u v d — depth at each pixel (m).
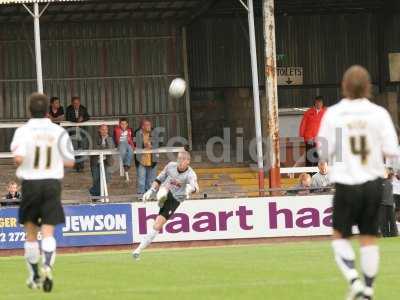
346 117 20.83
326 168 53.78
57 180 24.56
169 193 39.69
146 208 51.56
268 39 56.94
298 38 77.31
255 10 74.25
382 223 50.16
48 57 73.19
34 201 24.47
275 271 31.58
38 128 24.44
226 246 49.81
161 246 51.44
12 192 54.00
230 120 76.62
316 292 25.55
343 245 20.91
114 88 73.94
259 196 52.97
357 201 20.77
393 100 75.94
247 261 36.00
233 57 76.88
